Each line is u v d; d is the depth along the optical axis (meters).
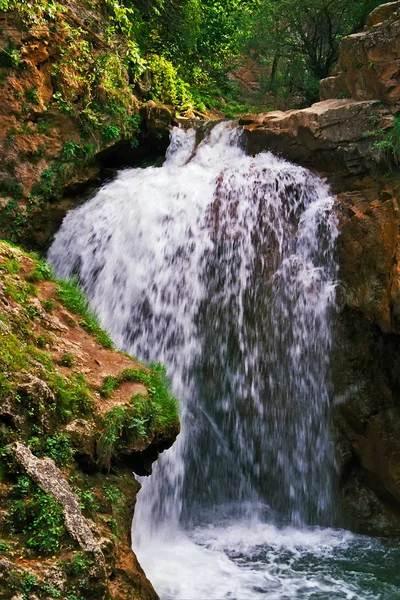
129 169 11.84
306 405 8.84
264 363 9.19
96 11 11.95
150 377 5.89
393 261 8.05
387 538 7.99
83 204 11.34
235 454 9.19
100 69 11.66
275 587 6.35
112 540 4.60
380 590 6.34
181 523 8.35
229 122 11.64
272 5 16.17
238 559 7.13
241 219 9.81
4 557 3.97
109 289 10.48
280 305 9.19
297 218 9.52
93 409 5.13
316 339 8.84
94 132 11.56
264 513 8.80
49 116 11.24
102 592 4.21
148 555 7.00
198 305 9.80
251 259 9.57
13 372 4.80
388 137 8.85
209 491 9.04
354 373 8.51
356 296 8.47
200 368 9.59
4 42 10.80
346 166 9.56
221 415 9.32
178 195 10.48
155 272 10.21
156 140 12.39
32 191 11.01
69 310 6.35
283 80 16.91
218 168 10.84
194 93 15.33
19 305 5.77
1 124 10.89
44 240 11.19
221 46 18.25
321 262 9.03
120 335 10.22
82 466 4.89
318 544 7.72
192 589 6.17
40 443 4.64
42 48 11.10
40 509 4.27
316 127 9.81
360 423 8.37
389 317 7.96
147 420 5.36
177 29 14.88
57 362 5.45
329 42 15.80
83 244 10.93
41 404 4.75
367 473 8.38
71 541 4.25
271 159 10.62
